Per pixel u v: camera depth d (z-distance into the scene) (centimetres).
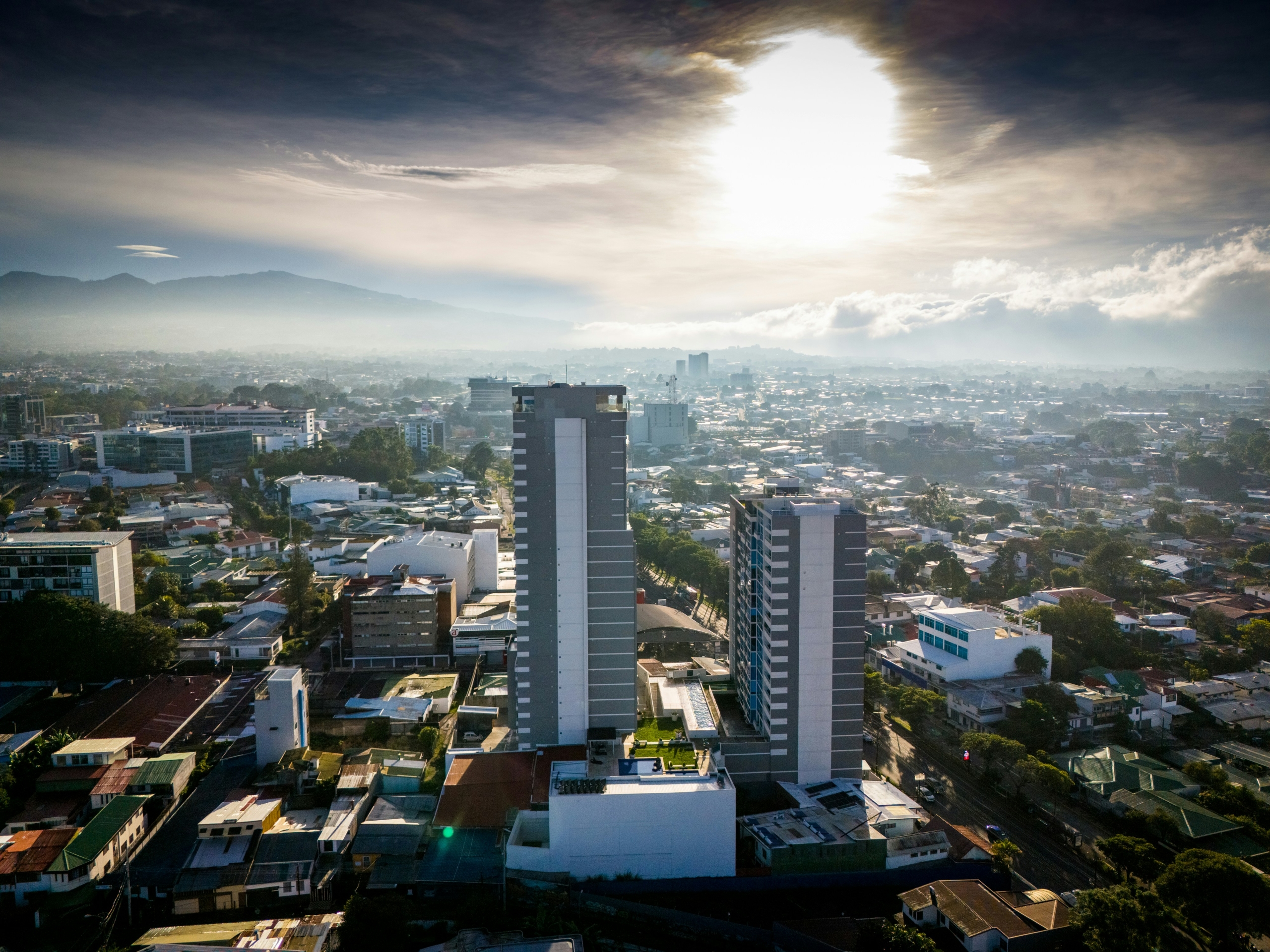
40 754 15625
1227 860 11881
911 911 12062
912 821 13738
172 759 15612
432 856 13188
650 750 14562
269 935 11525
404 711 18188
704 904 12706
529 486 14825
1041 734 16862
